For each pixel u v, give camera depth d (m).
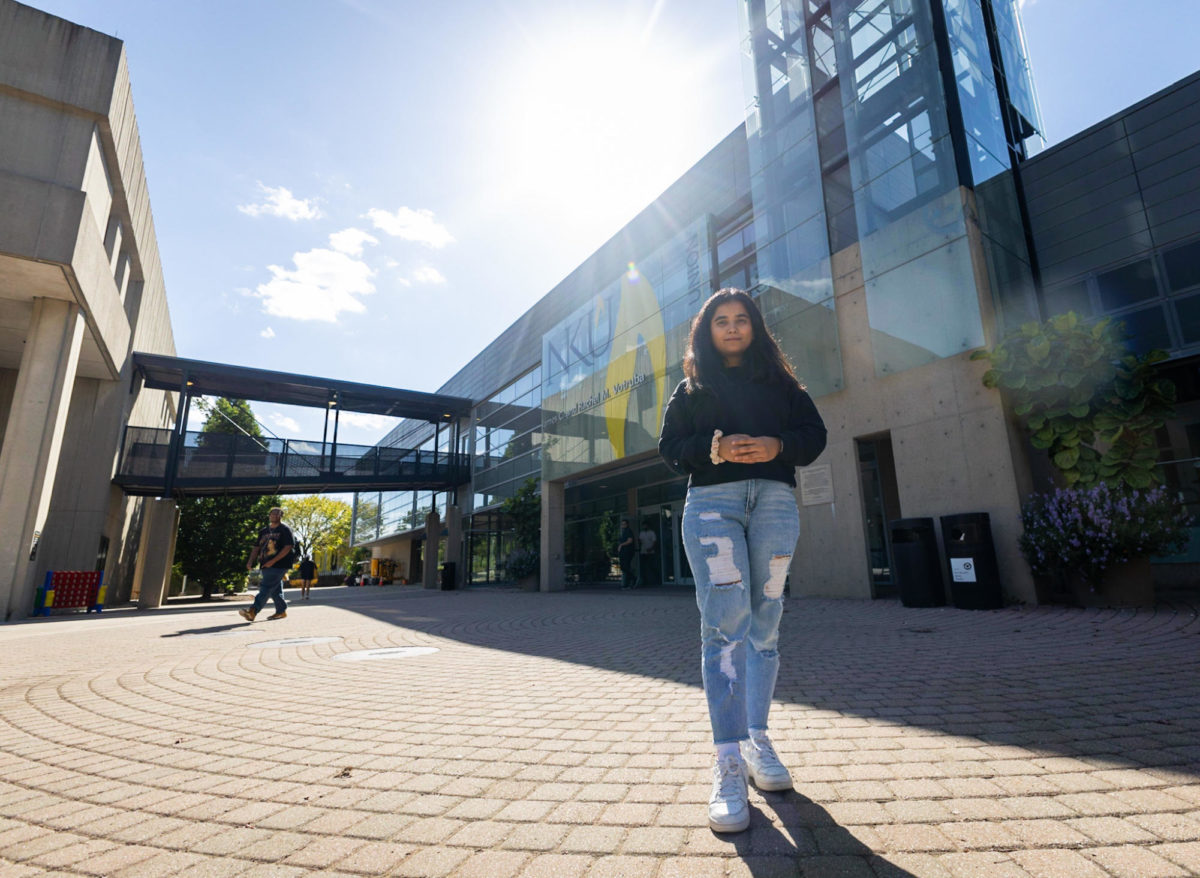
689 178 15.61
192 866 1.55
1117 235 8.92
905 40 10.11
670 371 14.14
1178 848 1.45
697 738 2.62
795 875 1.38
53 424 12.88
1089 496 6.98
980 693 3.18
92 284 13.43
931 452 8.76
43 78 12.38
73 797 2.10
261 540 10.24
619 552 18.23
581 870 1.45
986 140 9.91
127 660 5.59
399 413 27.17
